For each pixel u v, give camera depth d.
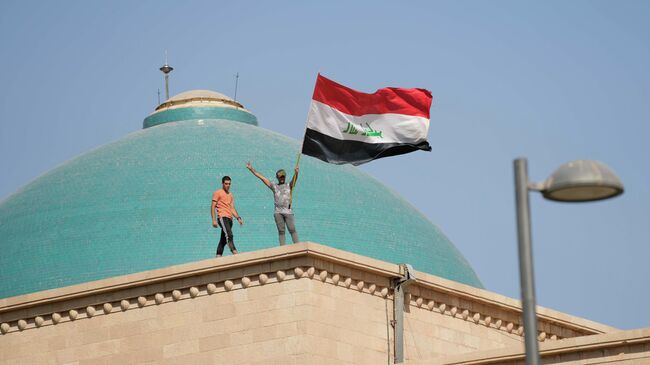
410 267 31.94
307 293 30.50
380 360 31.23
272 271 30.84
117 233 37.69
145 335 31.59
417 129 33.31
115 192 38.81
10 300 32.78
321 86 33.06
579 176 19.06
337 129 33.03
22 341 32.69
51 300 32.44
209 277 31.31
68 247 37.75
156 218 37.81
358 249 38.06
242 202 38.12
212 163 39.38
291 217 32.53
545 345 27.91
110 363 31.77
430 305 32.66
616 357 27.39
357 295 31.34
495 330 33.72
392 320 31.70
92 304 32.22
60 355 32.22
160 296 31.64
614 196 19.19
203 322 31.16
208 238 37.31
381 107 33.38
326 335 30.52
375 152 33.22
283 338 30.38
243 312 30.88
